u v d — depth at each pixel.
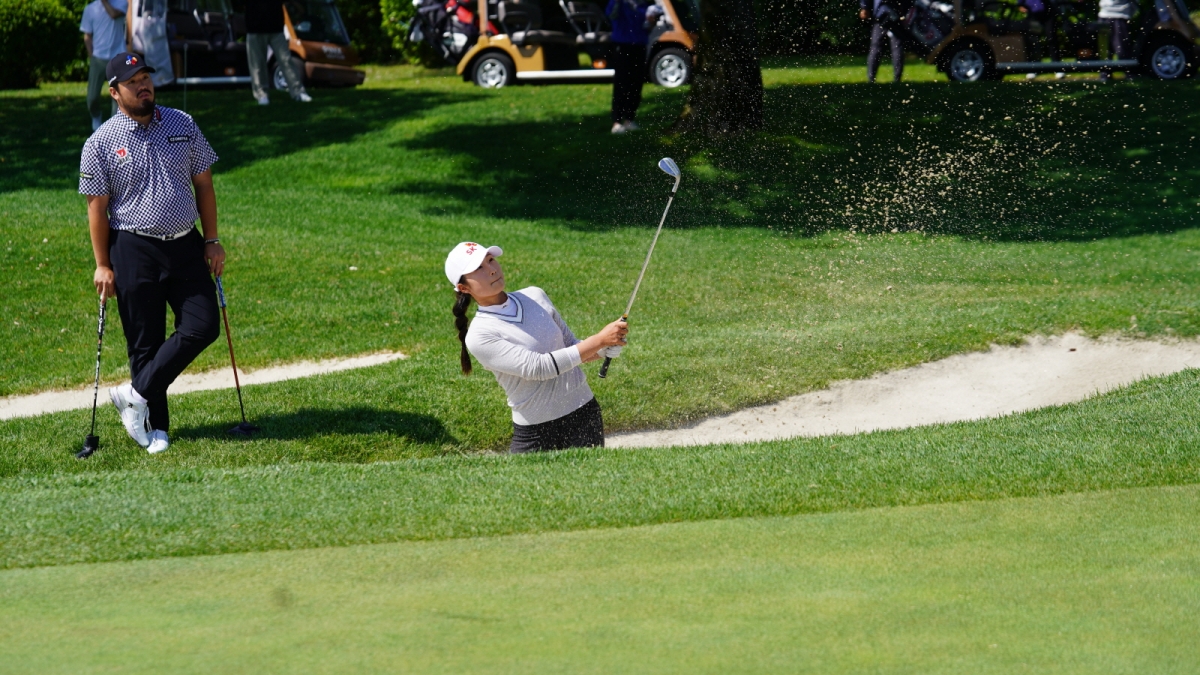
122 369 32.44
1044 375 30.41
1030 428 21.39
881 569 12.56
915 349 31.44
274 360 33.28
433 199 57.69
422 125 70.12
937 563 12.72
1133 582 11.83
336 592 12.26
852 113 64.56
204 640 10.68
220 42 85.44
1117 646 10.03
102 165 22.31
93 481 19.25
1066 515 14.80
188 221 22.91
